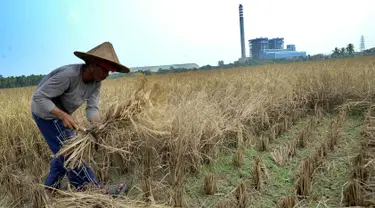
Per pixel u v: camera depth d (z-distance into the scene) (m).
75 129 2.96
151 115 3.16
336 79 7.47
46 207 2.88
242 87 7.42
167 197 3.30
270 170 3.90
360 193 2.96
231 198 3.25
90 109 3.34
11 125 4.93
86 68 2.99
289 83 7.43
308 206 2.99
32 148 4.55
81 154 2.89
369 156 3.63
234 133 4.87
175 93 6.94
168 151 4.02
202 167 4.03
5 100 8.11
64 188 3.51
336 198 3.14
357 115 6.14
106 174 3.82
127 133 3.86
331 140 4.44
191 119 4.21
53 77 2.88
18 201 3.40
